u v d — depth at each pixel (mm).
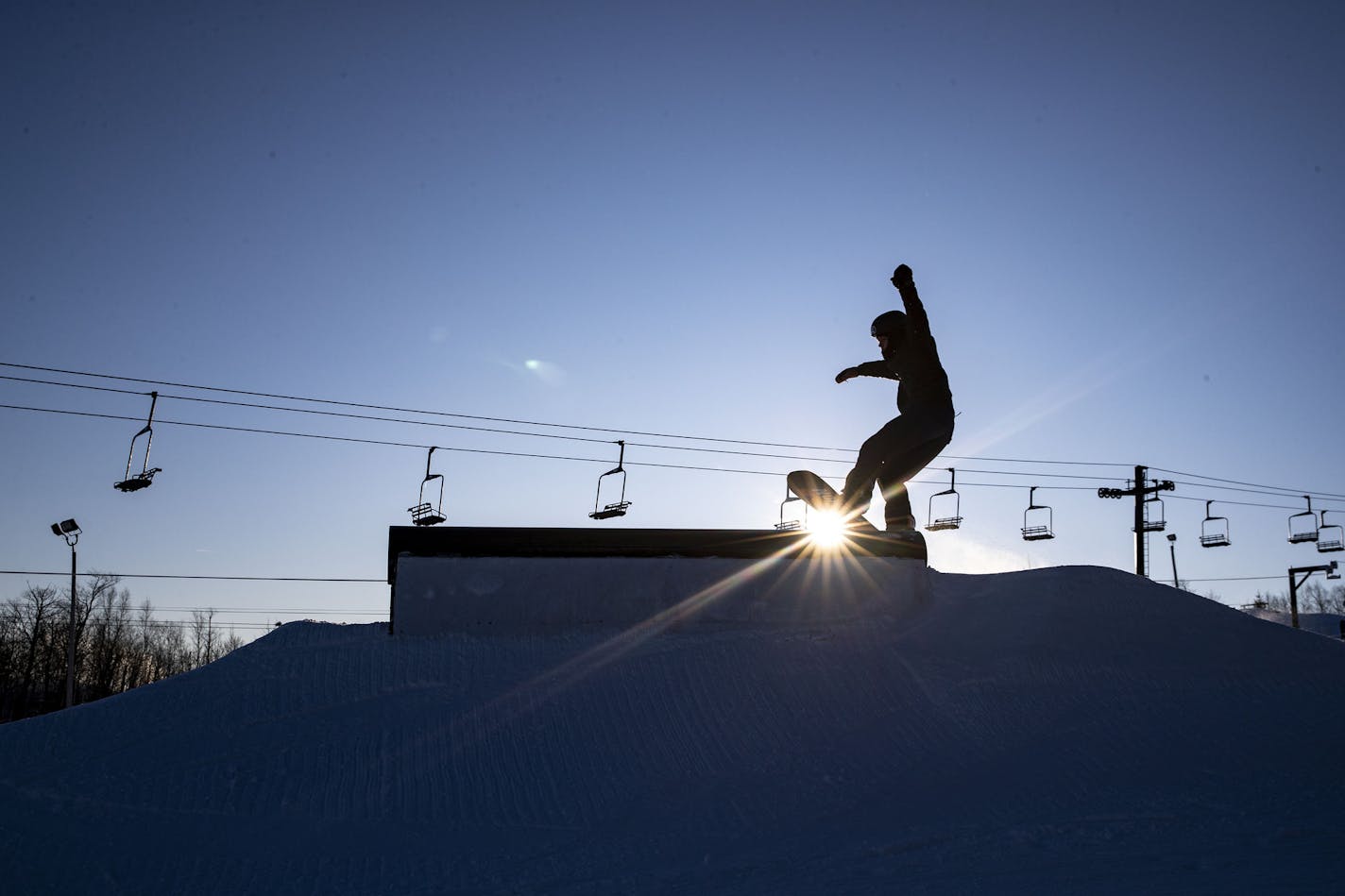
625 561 14805
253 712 12633
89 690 66812
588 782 11234
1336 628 54000
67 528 41844
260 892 9359
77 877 9633
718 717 12359
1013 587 15750
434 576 14531
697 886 8852
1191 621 14867
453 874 9547
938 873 8750
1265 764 11461
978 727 12258
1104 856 9016
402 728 12164
